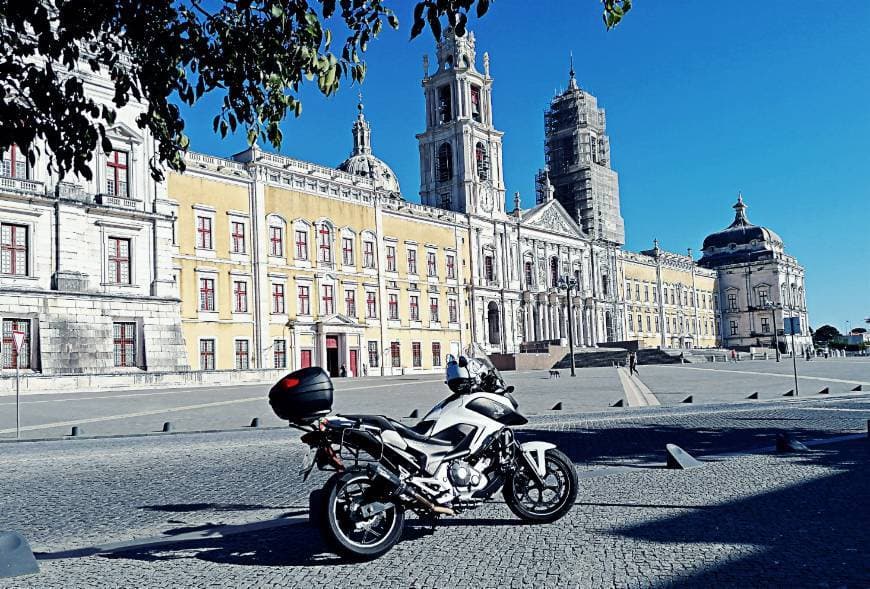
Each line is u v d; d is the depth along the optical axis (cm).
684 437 1577
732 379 4188
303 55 832
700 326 12600
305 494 1027
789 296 13512
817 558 632
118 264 4353
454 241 7688
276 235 5856
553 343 8400
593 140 10681
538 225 8906
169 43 791
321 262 6172
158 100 823
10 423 2241
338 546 651
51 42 729
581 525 777
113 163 4375
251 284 5622
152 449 1580
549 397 3056
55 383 3716
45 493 1078
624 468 1154
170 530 825
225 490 1071
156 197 4534
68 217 4091
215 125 888
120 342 4328
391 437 710
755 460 1204
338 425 682
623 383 4022
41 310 3934
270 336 5678
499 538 733
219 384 4462
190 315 5194
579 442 1512
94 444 1712
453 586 585
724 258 13825
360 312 6494
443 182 8225
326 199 6284
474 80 8375
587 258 9756
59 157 767
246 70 855
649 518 799
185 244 5203
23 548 667
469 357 803
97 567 665
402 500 692
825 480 1004
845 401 2541
